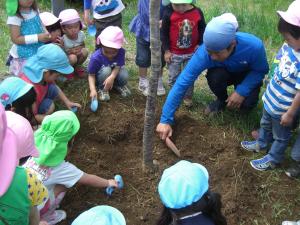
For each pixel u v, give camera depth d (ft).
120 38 12.41
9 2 12.42
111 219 6.25
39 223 8.01
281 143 10.04
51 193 8.71
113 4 14.66
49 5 20.42
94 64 12.66
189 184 6.17
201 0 22.02
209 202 6.36
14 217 6.52
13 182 6.40
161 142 11.44
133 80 14.42
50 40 13.46
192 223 6.24
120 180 10.01
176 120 12.06
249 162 10.77
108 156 11.09
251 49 10.78
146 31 12.67
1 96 9.55
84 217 6.23
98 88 13.30
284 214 9.49
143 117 12.31
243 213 9.47
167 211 6.81
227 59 11.06
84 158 10.96
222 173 10.46
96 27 15.01
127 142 11.62
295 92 9.10
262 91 13.37
